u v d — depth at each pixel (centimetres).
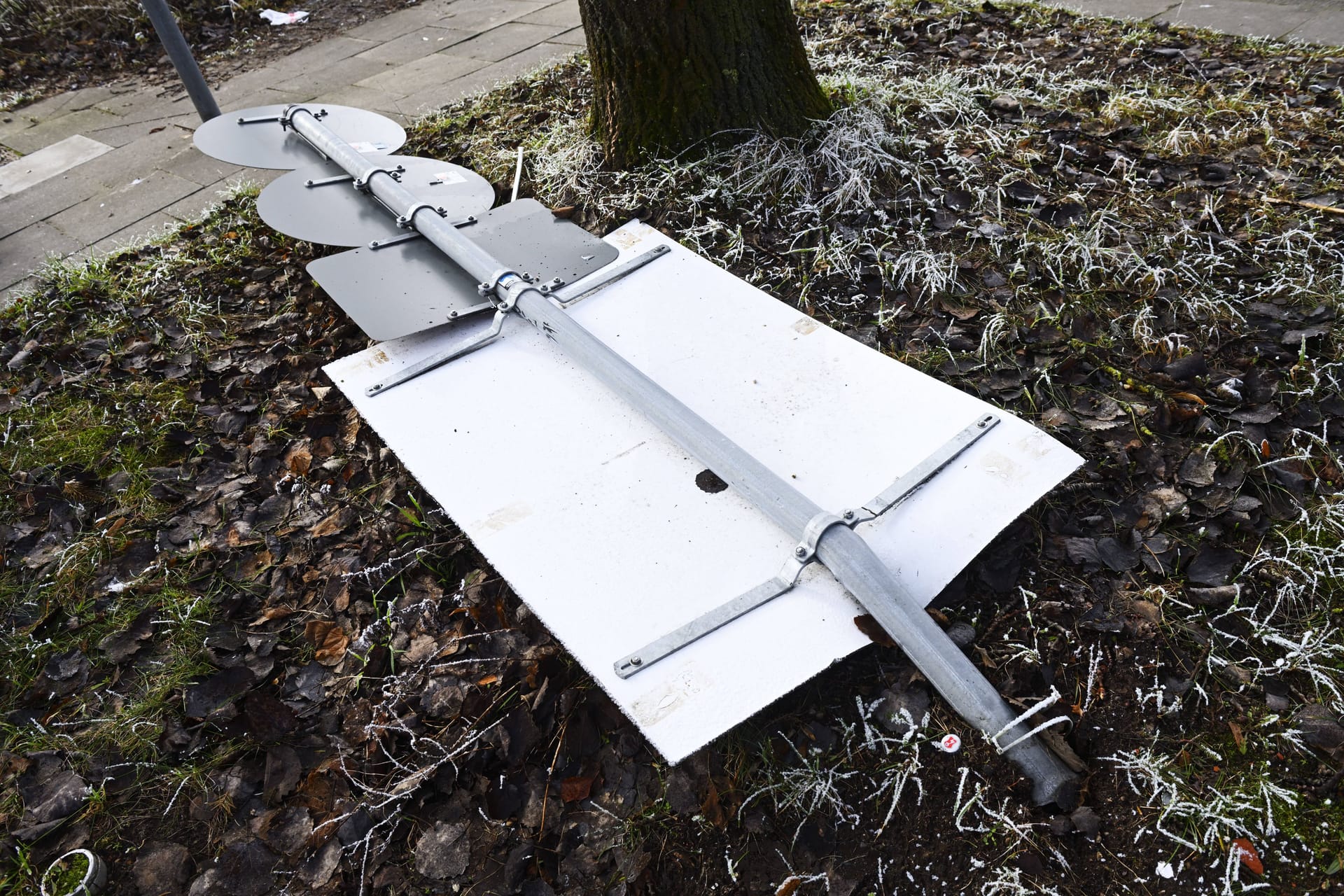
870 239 304
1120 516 213
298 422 281
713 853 173
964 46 432
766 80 331
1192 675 182
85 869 179
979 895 161
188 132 493
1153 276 271
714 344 258
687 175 335
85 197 438
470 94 476
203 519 254
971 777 174
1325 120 339
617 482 224
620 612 197
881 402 231
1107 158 331
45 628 230
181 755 200
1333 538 201
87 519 258
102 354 316
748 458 208
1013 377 251
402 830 184
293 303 329
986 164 329
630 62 329
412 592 226
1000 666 188
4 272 383
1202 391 238
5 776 199
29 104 568
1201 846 160
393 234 320
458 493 228
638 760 187
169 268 356
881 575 183
